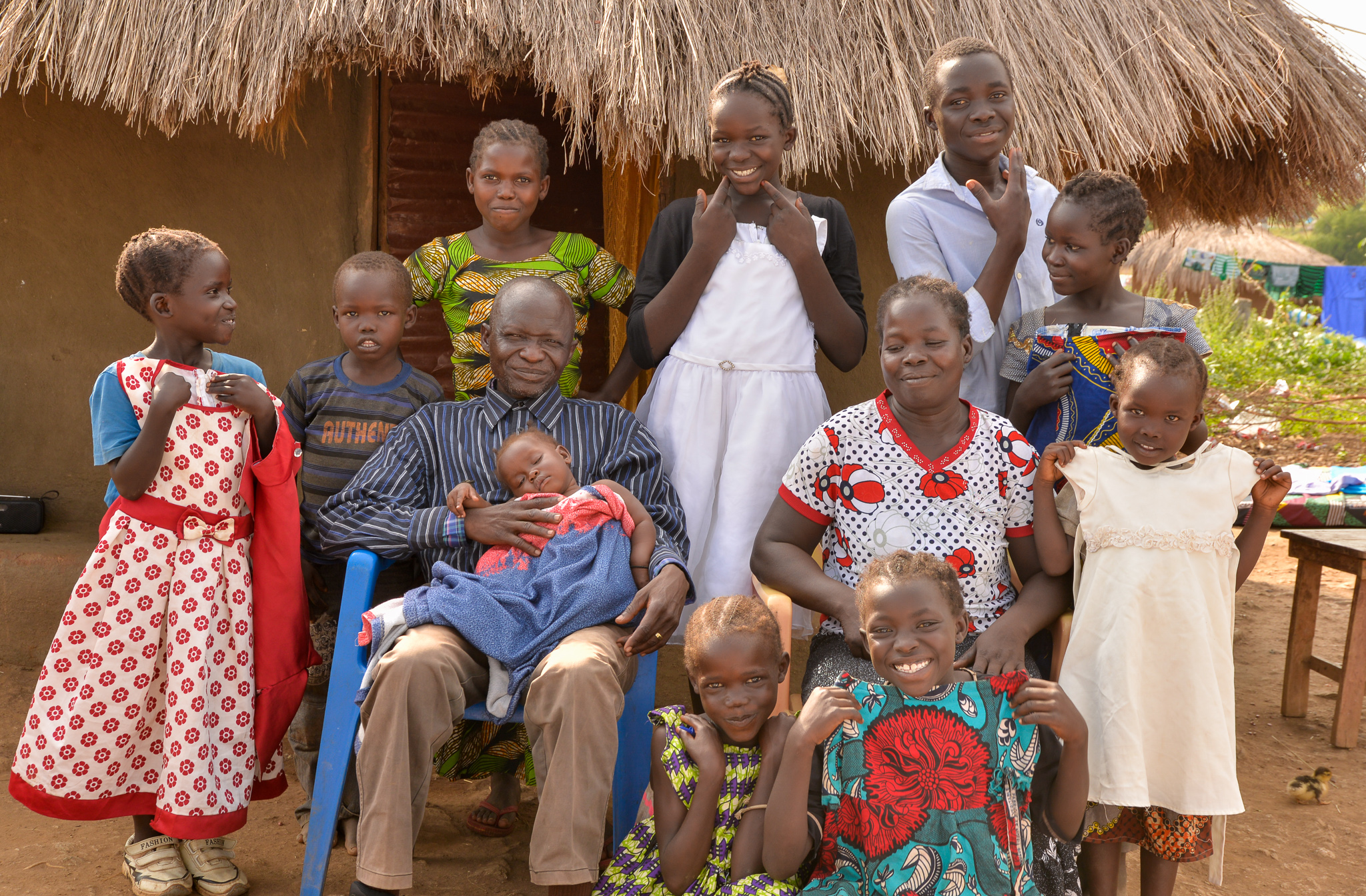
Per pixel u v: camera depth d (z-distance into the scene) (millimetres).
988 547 2867
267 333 4969
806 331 3449
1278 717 4633
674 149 3836
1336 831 3592
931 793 2449
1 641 4609
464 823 3529
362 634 2822
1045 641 3035
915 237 3553
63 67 3914
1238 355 12016
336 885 3076
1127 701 2654
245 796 2900
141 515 2811
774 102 3248
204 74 3748
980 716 2500
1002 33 4191
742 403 3365
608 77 3715
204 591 2840
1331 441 9398
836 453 2977
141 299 2855
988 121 3365
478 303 3721
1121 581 2703
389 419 3391
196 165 4824
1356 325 18688
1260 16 4848
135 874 2969
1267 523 2801
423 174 5082
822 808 2576
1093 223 3107
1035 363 3268
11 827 3361
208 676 2828
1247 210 5535
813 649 3031
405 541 3016
